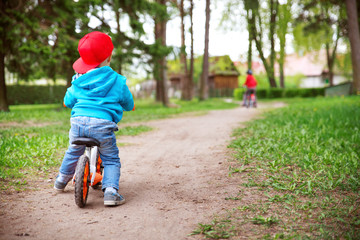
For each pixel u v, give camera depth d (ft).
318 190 10.39
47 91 83.35
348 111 31.01
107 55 9.67
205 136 23.95
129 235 7.60
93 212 9.14
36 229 7.87
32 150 16.39
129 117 39.37
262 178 12.04
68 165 10.38
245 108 59.21
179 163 15.57
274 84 105.60
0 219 8.39
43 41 47.57
